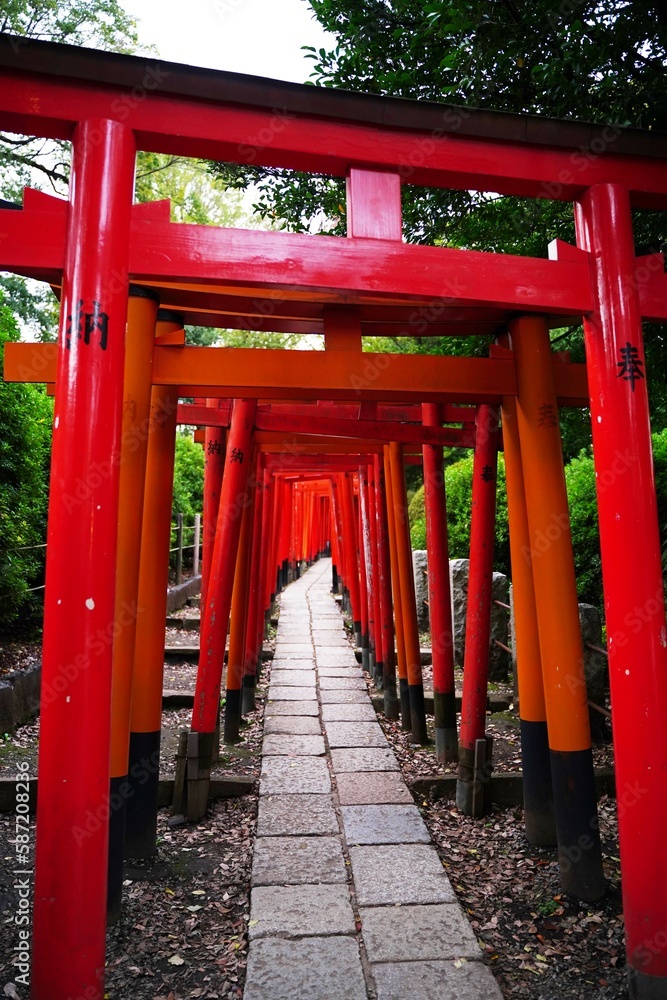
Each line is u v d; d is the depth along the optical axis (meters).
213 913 3.54
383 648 7.55
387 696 7.44
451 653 5.97
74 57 2.50
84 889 2.38
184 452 15.12
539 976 3.02
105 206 2.54
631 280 3.03
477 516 4.80
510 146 2.96
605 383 3.01
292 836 4.28
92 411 2.48
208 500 6.48
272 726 6.61
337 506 14.67
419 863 3.93
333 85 5.03
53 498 2.47
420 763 5.93
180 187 13.47
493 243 5.70
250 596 7.52
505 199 5.40
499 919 3.46
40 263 2.54
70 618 2.42
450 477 10.38
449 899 3.54
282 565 17.48
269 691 7.88
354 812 4.63
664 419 6.36
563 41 4.23
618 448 2.97
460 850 4.25
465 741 4.86
